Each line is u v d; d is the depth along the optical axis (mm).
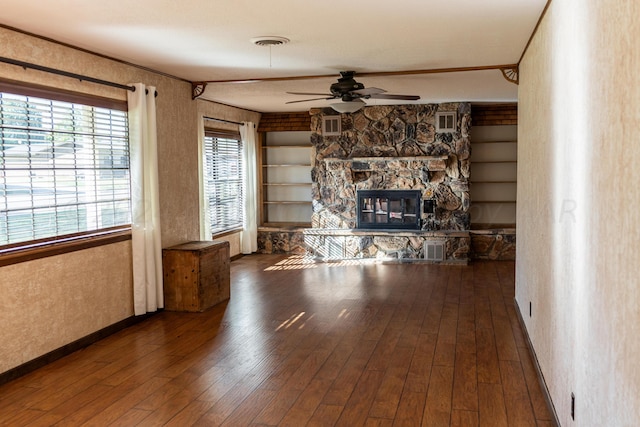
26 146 4281
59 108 4605
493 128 9406
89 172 4984
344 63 5500
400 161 8984
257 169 10047
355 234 9023
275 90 7227
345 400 3662
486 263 8688
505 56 5227
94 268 4945
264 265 8641
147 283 5590
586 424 2320
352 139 9227
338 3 3521
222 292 6352
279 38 4434
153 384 3961
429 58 5289
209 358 4488
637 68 1580
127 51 4891
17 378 4094
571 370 2709
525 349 4637
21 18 3814
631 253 1638
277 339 4969
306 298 6512
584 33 2400
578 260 2516
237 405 3598
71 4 3498
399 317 5664
